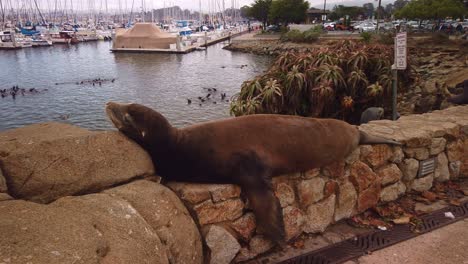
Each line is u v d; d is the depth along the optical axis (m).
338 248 3.63
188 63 44.81
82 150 2.80
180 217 2.89
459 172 5.22
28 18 120.44
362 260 3.44
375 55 9.03
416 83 13.21
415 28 51.34
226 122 3.48
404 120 5.43
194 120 19.59
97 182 2.76
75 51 62.75
